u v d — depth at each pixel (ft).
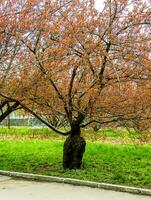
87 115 41.52
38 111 45.21
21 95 40.83
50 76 38.96
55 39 39.65
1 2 38.99
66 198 31.35
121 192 33.86
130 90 39.99
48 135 79.15
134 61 38.52
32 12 39.52
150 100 39.63
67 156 44.16
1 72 39.88
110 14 39.86
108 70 39.58
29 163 48.88
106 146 61.98
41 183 37.91
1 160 51.78
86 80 41.32
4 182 38.50
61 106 43.11
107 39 39.01
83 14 39.68
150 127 41.37
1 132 104.83
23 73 39.37
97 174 40.42
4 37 38.83
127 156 53.16
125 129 46.24
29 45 39.91
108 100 40.70
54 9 40.11
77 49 38.93
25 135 95.40
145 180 37.42
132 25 39.32
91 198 31.32
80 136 44.57
